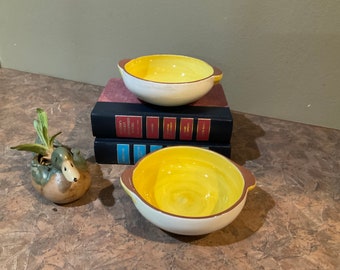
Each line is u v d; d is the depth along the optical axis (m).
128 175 0.45
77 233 0.45
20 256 0.42
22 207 0.49
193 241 0.45
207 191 0.51
